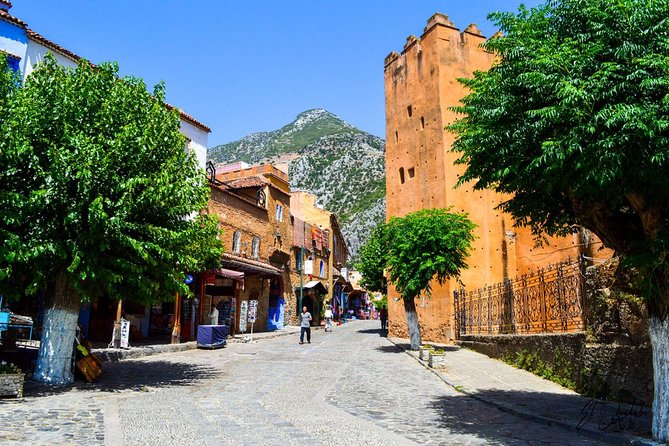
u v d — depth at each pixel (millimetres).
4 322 13750
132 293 11664
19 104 9820
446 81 27688
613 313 10625
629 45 6156
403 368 16234
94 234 9750
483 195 26891
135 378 12352
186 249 12219
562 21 7305
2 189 9727
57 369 10766
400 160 29719
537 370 14086
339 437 6949
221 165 43406
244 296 30516
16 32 15852
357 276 83000
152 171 11109
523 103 7105
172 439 6477
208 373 13844
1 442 5996
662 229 6641
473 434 7535
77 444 6062
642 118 5711
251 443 6453
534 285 15375
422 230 19453
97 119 10648
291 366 16156
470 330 22391
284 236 37406
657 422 6793
